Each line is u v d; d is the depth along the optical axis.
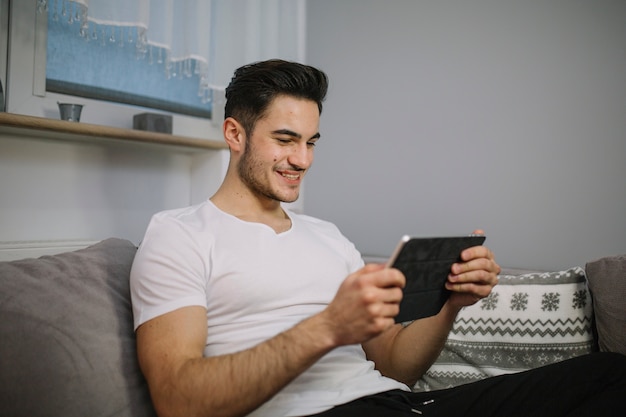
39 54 1.45
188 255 0.95
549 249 1.61
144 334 0.87
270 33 1.86
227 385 0.76
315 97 1.08
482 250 0.93
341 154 2.05
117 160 1.63
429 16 1.85
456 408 0.97
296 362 0.75
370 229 1.97
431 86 1.84
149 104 1.73
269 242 1.04
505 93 1.69
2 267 0.96
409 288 0.84
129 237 1.67
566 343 1.27
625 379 0.95
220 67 1.71
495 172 1.71
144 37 1.45
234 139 1.11
